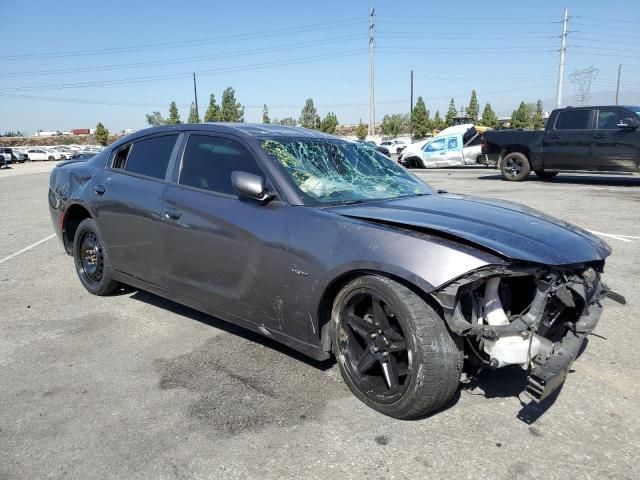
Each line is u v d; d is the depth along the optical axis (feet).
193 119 220.64
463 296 8.59
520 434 8.75
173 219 12.35
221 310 11.78
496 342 8.35
